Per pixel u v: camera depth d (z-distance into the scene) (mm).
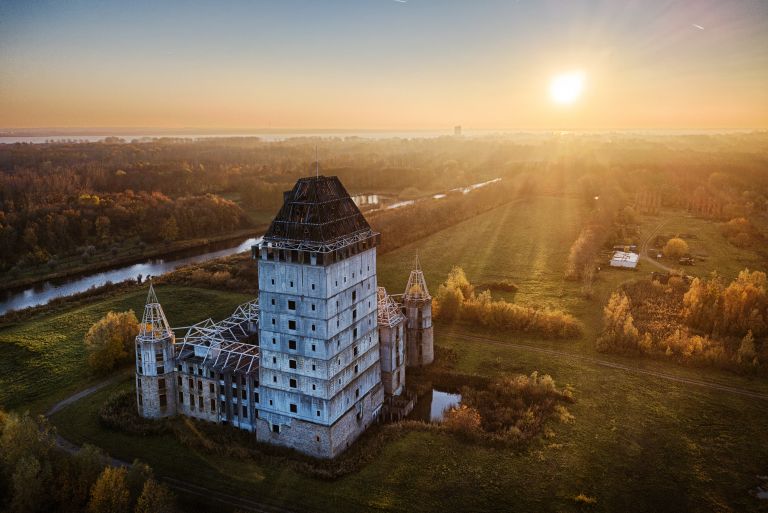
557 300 184625
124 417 116250
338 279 100812
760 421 113750
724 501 92062
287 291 100625
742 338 152250
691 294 165750
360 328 110250
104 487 84250
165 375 116312
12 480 89062
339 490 94375
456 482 96062
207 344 119688
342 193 109312
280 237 101812
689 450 104750
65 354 147125
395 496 92938
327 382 100000
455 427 110375
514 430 108875
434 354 147125
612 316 159250
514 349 149500
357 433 111500
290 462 101188
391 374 124688
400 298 174750
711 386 127875
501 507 90562
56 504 88625
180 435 109500
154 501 83188
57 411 120875
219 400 113750
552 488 94750
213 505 91625
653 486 95312
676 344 142250
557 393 124500
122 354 140000
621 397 123625
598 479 96938
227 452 104250
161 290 198000
